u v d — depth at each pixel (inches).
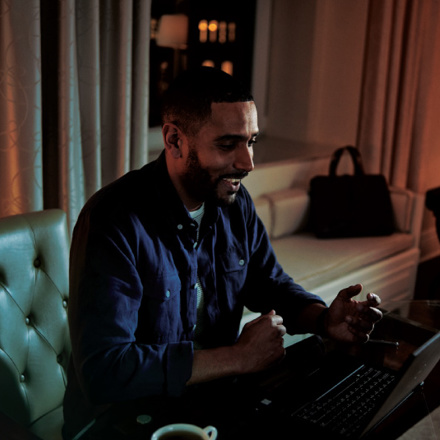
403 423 46.8
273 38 150.4
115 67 88.9
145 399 47.1
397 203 129.0
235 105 47.5
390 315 65.7
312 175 137.3
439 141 158.9
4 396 53.9
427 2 135.8
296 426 45.0
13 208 80.8
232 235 58.5
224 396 48.1
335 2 139.0
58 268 58.9
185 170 50.0
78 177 88.0
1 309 53.9
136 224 50.1
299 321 57.7
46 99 83.7
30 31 75.8
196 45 138.6
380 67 133.6
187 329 55.1
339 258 113.9
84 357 44.9
